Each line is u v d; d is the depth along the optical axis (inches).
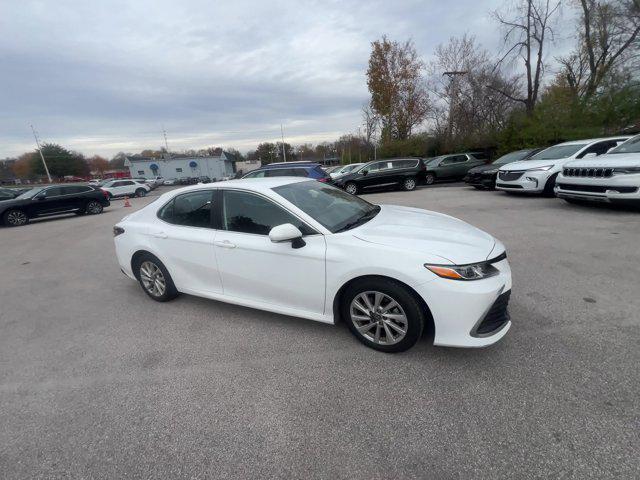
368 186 562.6
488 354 98.7
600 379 85.9
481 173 468.1
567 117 629.0
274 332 120.5
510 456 67.6
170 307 148.1
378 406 83.0
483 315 89.8
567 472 63.5
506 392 84.0
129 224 153.6
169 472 69.7
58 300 167.5
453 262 90.2
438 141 1004.6
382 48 1152.2
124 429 81.4
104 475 69.9
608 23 619.2
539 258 175.5
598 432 71.0
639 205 240.7
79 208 572.1
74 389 97.3
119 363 108.7
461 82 943.0
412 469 66.6
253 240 116.5
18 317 149.9
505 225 251.3
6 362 113.5
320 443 73.9
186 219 136.6
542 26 690.8
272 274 114.4
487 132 828.6
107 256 255.4
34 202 515.2
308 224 109.0
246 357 107.1
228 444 75.3
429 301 90.5
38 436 80.8
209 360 107.1
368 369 96.6
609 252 175.9
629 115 577.0
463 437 72.7
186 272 138.0
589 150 332.2
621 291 132.5
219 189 128.6
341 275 101.0
